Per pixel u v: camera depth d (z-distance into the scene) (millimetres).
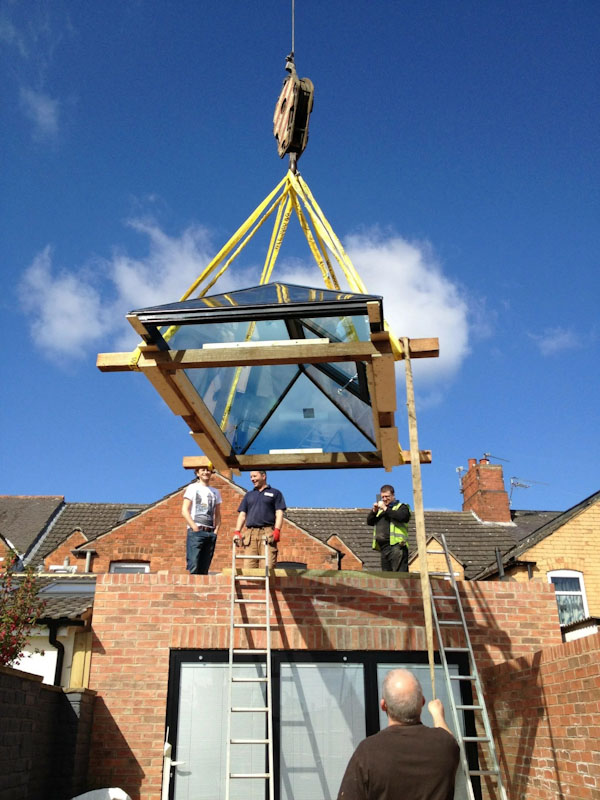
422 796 2971
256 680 7414
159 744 7699
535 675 6863
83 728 7457
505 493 22859
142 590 8258
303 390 7660
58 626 10367
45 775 6984
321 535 20891
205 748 7738
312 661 8125
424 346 6281
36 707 6789
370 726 7895
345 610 8297
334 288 7824
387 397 6293
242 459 8039
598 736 5684
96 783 7512
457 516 22734
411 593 8461
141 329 5734
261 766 7676
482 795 7680
